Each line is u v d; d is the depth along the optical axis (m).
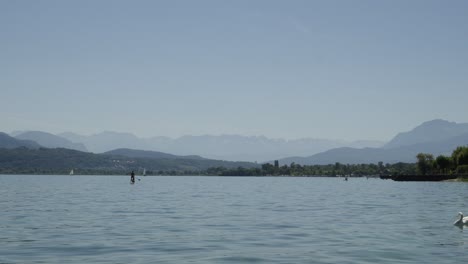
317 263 24.55
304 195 96.31
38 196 81.88
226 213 51.97
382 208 59.66
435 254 27.00
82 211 52.47
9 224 39.84
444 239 32.59
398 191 115.19
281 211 54.91
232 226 39.97
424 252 27.61
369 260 25.28
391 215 49.91
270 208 59.50
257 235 34.53
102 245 29.62
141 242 30.97
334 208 59.78
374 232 36.25
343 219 45.88
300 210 56.50
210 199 78.75
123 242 30.89
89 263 24.20
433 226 40.09
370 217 47.78
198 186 158.12
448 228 38.72
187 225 40.47
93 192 100.31
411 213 52.38
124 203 66.19
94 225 39.78
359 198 84.00
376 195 95.50
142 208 57.81
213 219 45.44
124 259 25.30
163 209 56.56
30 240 31.33
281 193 105.81
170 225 40.34
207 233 35.47
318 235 34.59
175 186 153.88
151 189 123.06
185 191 112.69
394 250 28.27
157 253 27.16
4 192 95.69
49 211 51.94
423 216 48.78
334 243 30.91
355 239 32.59
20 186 132.50
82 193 95.00
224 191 115.44
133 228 38.09
